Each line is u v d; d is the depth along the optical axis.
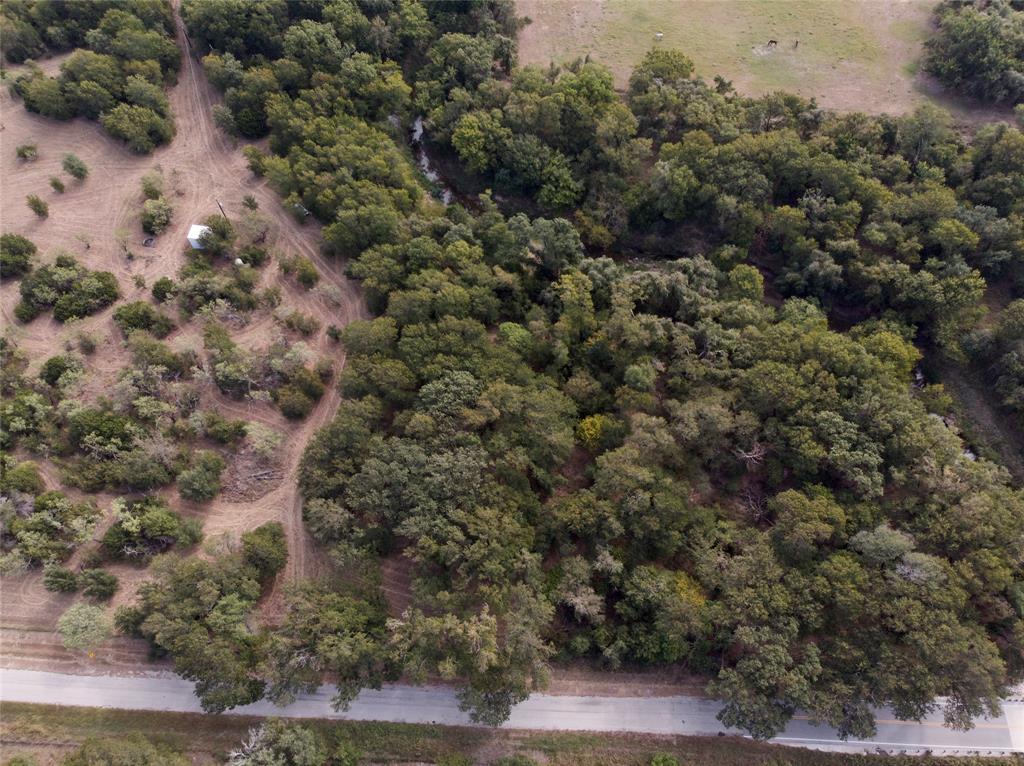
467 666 71.50
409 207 111.00
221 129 124.31
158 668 77.44
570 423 88.69
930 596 69.69
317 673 71.75
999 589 71.19
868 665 69.00
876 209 104.81
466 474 77.56
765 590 71.88
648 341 92.62
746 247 109.88
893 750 75.56
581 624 79.62
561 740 75.06
